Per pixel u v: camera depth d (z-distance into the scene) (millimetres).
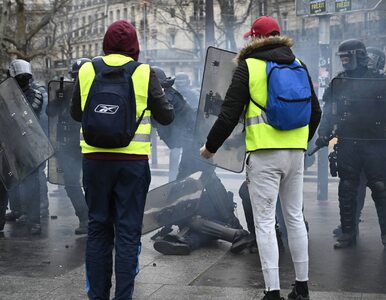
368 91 6324
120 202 4402
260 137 4520
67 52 40594
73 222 8188
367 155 6367
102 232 4480
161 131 6625
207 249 6465
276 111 4430
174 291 5039
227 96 4539
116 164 4355
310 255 6227
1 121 7059
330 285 5191
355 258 6098
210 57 6176
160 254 6277
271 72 4469
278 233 6312
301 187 4707
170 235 6367
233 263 5914
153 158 15766
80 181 7352
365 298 4820
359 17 34469
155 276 5477
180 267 5773
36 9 33531
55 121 7320
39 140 6902
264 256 4535
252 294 4945
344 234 6562
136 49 4559
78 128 7227
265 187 4559
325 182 9914
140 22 53781
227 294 4953
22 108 6953
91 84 4387
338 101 6430
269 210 4582
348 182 6500
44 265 5965
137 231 4426
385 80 6293
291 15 41031
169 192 6441
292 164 4598
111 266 4539
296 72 4520
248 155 4637
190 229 6492
